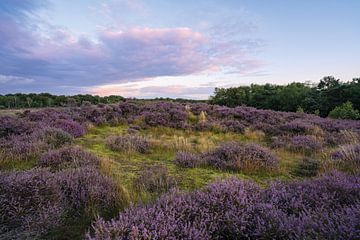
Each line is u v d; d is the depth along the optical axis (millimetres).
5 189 3230
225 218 2818
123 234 2398
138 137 8688
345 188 3314
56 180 3754
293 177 5578
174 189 3533
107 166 5406
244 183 3744
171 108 16953
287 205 3152
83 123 11805
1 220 2900
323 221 2453
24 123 9148
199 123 13023
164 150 8000
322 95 29656
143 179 4613
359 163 5668
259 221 2658
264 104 34656
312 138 9602
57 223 2984
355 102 26516
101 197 3613
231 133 11734
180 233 2457
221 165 5969
